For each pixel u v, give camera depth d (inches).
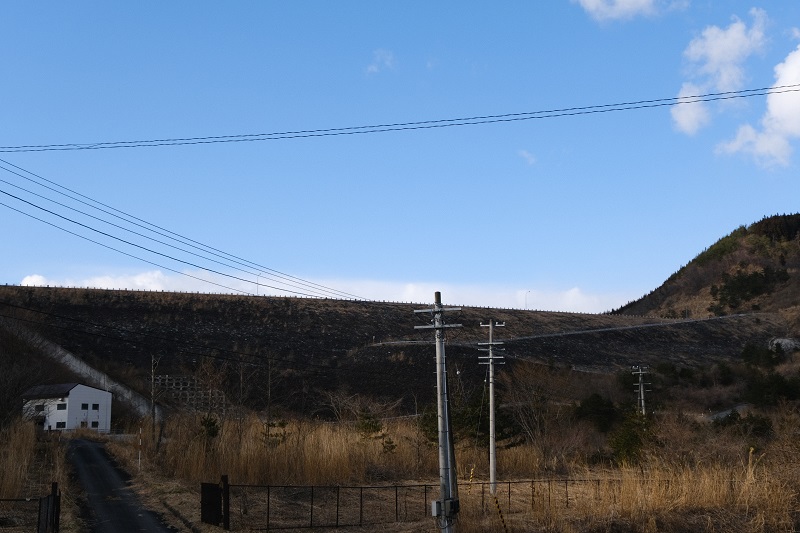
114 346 3528.5
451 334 4220.0
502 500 1300.4
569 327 4965.6
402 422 2222.0
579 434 2230.6
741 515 1097.4
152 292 4456.2
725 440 1717.5
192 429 1592.0
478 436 1830.7
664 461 1499.8
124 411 2864.2
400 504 1240.8
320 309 4539.9
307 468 1409.9
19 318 3435.0
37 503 1073.5
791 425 1718.8
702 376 3678.6
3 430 1667.1
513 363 3597.4
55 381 2901.1
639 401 2496.3
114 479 1396.4
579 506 1121.4
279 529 983.6
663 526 1036.5
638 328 5103.3
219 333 3944.4
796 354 4397.1
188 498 1149.1
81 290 4269.2
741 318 5689.0
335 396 2677.2
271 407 2645.2
